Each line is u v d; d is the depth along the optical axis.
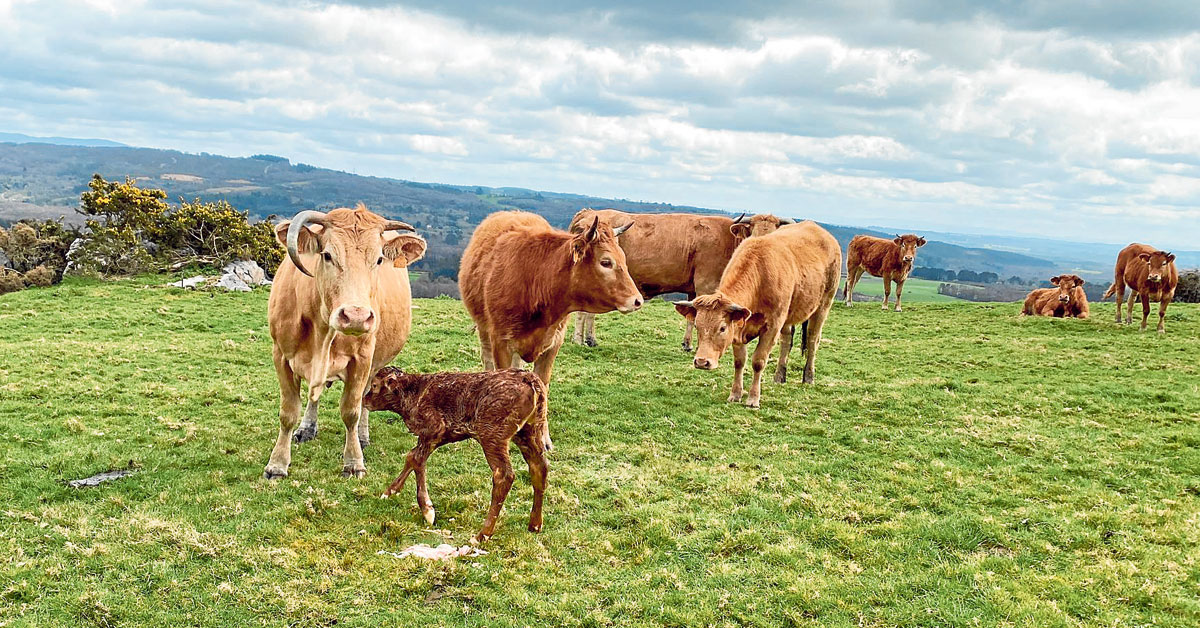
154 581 6.03
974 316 23.62
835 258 13.50
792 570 6.54
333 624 5.64
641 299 9.09
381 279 8.88
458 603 5.95
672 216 16.91
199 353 14.57
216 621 5.60
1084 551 6.84
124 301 21.08
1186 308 26.25
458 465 8.78
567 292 9.13
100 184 28.08
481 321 9.79
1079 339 19.17
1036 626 5.64
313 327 7.65
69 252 25.78
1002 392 13.02
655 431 10.49
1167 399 12.47
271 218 30.23
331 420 10.43
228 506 7.36
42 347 14.23
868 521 7.53
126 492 7.63
